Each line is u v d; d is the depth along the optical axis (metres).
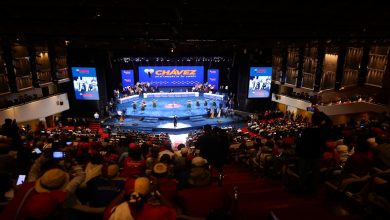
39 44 23.25
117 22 9.99
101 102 35.78
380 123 15.45
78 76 33.88
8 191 5.49
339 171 6.72
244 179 8.88
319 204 5.48
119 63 42.12
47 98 28.81
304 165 6.20
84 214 4.37
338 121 31.62
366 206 4.84
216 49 34.34
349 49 28.05
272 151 10.04
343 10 7.95
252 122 32.84
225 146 7.26
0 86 22.73
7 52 22.95
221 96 41.44
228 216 3.08
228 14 8.85
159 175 5.31
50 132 24.08
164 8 8.09
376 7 7.45
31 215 3.11
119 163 8.78
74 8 8.13
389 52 25.58
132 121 34.75
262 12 8.55
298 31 13.62
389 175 4.70
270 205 5.61
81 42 22.11
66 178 4.07
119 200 3.95
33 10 8.38
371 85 27.64
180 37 14.77
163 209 3.47
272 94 36.97
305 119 32.44
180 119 35.38
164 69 43.50
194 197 4.23
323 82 29.55
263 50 34.81
